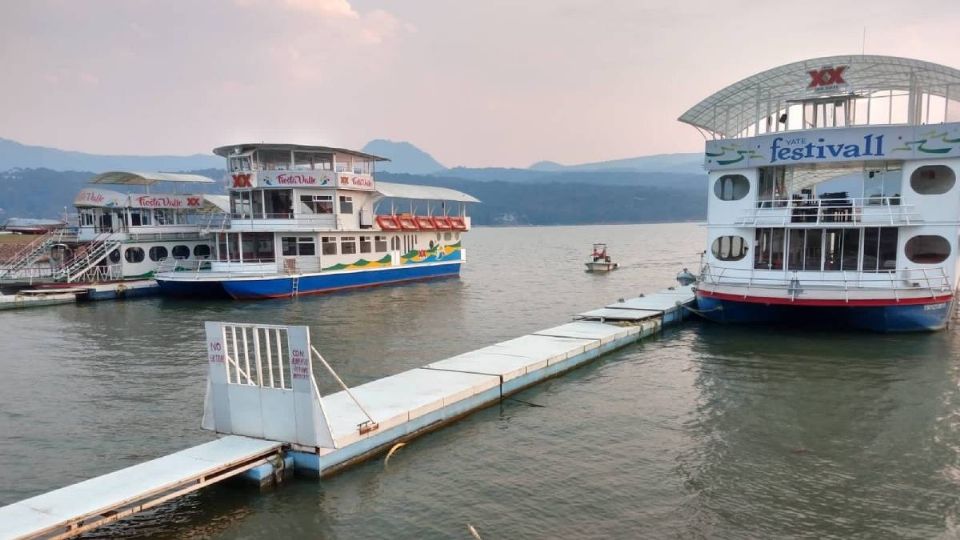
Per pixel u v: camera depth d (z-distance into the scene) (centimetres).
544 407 1681
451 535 1028
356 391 1586
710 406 1691
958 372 1978
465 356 2006
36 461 1372
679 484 1212
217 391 1264
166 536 1024
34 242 5012
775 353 2259
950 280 2436
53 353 2502
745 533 1034
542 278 5697
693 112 2958
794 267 2653
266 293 4031
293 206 4166
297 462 1216
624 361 2188
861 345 2345
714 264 2817
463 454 1352
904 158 2431
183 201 4972
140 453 1410
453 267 5747
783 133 2577
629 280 5438
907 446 1392
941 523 1059
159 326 3097
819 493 1173
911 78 2539
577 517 1087
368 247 4738
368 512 1099
